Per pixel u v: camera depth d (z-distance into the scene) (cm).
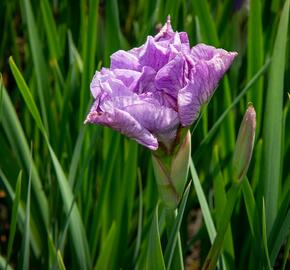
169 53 64
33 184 86
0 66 117
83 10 97
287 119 84
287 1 76
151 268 68
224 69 64
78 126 90
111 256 86
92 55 86
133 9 129
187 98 62
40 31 106
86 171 89
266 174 77
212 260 67
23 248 78
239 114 92
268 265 72
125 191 85
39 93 89
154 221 67
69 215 78
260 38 86
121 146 87
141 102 62
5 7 115
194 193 90
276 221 75
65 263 91
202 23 88
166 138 64
